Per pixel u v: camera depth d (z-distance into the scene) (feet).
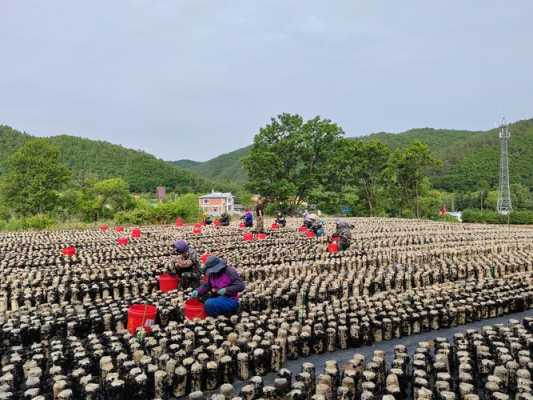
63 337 21.65
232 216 119.24
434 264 37.32
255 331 20.98
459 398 15.64
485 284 30.01
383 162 125.90
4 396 14.70
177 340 19.56
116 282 29.94
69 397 14.73
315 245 49.49
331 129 122.83
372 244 50.83
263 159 118.32
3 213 104.73
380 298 26.63
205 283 23.09
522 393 14.44
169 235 62.03
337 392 15.30
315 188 127.13
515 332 20.83
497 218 103.35
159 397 16.12
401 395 16.10
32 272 34.40
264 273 33.78
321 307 24.64
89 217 106.93
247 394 15.21
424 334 23.21
